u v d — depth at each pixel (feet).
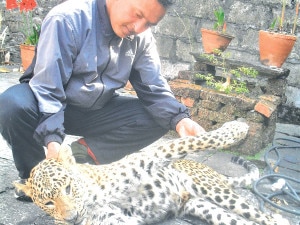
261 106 13.91
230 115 14.39
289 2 19.21
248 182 11.09
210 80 15.74
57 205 7.93
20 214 9.33
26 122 9.16
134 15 8.84
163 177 9.38
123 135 10.78
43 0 24.95
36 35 22.21
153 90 10.36
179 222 9.50
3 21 25.84
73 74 9.48
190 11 21.11
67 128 10.75
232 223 8.98
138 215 9.27
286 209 10.15
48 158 8.44
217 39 16.46
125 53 9.89
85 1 9.41
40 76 8.89
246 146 14.07
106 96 10.03
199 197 9.66
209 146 9.58
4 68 23.90
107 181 8.91
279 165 13.83
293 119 19.90
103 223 8.47
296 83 19.69
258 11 19.85
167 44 21.77
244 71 15.30
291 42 15.58
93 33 9.33
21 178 10.03
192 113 14.82
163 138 14.87
